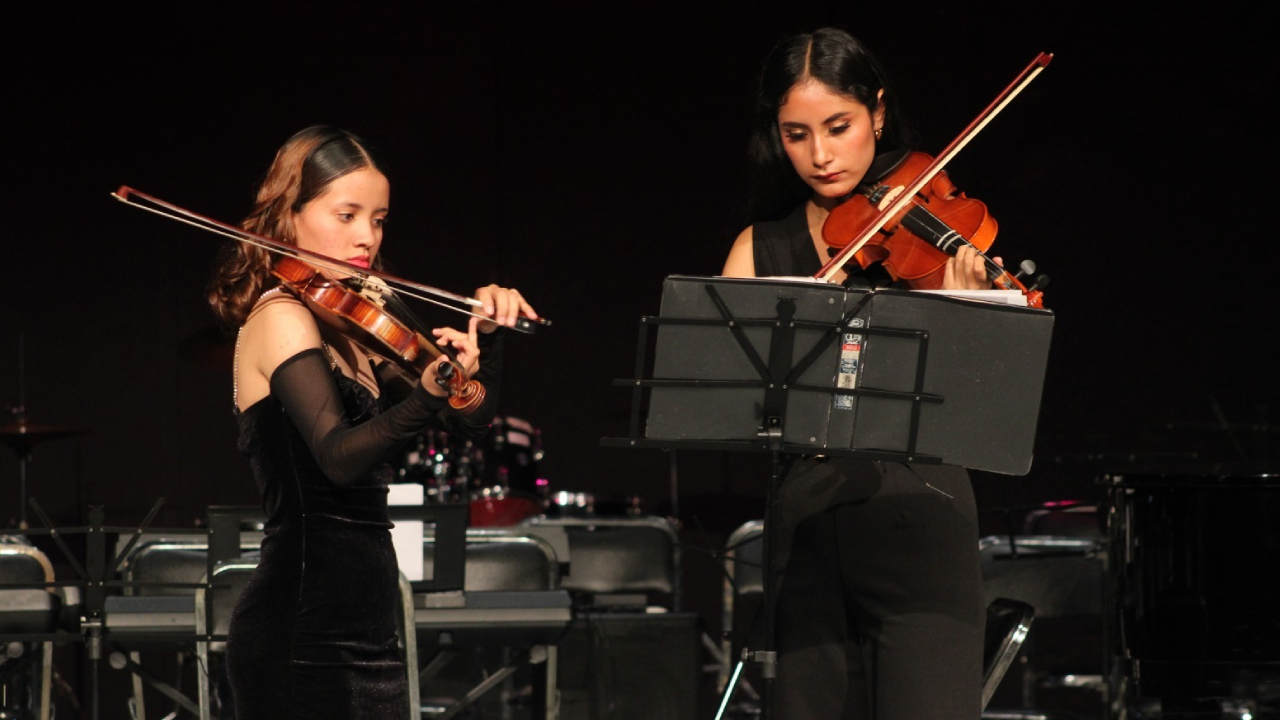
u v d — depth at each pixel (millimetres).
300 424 4535
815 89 5227
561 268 14727
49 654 7695
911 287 5570
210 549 6977
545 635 7645
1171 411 13852
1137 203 13992
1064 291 13984
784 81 5277
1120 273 13984
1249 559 7598
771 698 5047
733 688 5590
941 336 4789
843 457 4879
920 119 13953
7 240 14141
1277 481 7527
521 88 14781
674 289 4805
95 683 6895
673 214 14750
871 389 4785
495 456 13648
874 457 4734
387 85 14672
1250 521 7609
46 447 14117
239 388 4801
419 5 14727
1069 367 13930
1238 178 13961
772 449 4840
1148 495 7824
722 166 14742
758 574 9773
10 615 7379
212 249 14367
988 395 4797
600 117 14812
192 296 14305
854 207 5543
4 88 14211
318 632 4566
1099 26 14078
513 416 14625
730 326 4805
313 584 4578
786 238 5723
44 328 14148
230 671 4652
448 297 5098
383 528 4797
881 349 4805
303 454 4637
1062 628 13312
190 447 14258
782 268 5676
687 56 14805
